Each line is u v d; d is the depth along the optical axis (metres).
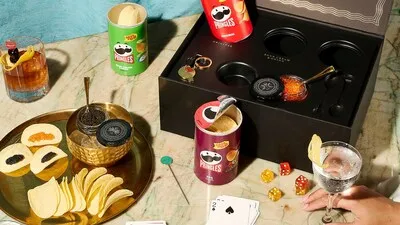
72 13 1.57
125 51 1.47
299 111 1.28
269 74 1.37
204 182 1.33
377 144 1.41
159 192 1.31
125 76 1.52
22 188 1.30
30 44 1.47
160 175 1.34
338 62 1.45
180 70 1.35
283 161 1.36
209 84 1.34
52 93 1.49
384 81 1.54
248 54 1.41
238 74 1.41
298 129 1.29
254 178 1.34
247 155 1.38
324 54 1.45
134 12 1.43
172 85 1.33
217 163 1.28
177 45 1.60
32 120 1.41
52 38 1.61
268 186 1.33
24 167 1.33
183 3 1.64
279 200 1.30
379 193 1.32
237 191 1.32
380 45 1.42
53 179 1.29
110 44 1.48
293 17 1.47
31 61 1.43
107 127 1.31
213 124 1.28
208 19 1.43
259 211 1.29
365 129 1.43
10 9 1.51
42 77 1.45
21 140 1.37
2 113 1.44
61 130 1.40
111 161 1.32
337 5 1.42
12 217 1.25
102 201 1.26
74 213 1.25
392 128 1.44
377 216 1.25
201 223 1.26
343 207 1.28
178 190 1.32
